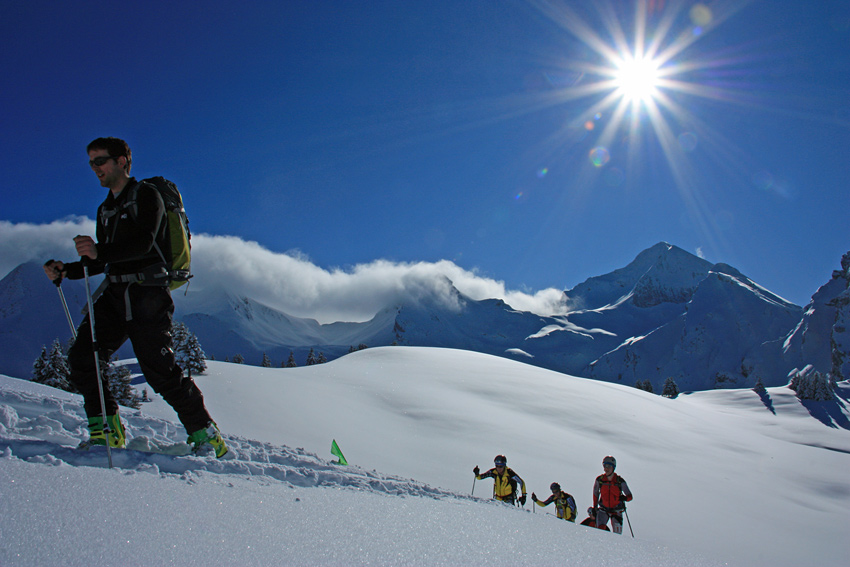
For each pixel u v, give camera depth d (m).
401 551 1.54
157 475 1.84
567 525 2.85
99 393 2.52
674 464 25.73
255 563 1.26
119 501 1.47
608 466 7.18
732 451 31.80
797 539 17.11
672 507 18.70
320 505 1.88
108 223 2.65
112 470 1.77
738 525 17.75
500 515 2.52
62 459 1.97
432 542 1.69
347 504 1.98
